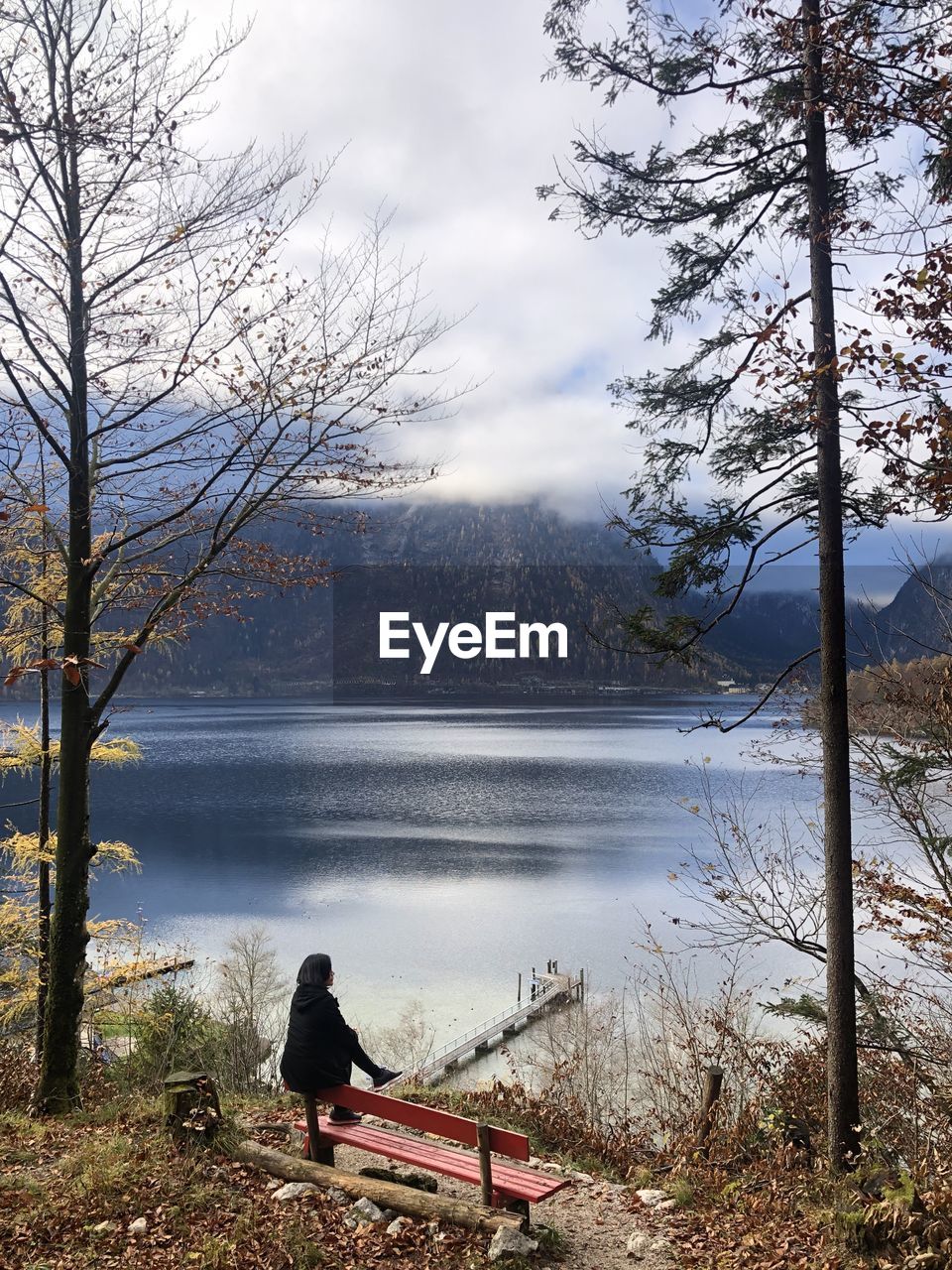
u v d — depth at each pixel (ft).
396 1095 33.94
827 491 29.35
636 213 31.27
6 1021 42.88
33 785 254.47
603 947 131.03
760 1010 75.82
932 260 18.98
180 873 197.16
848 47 24.32
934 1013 36.32
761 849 48.62
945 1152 28.09
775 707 36.55
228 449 30.19
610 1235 18.99
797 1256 17.78
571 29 29.25
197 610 30.86
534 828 255.70
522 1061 76.54
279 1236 16.47
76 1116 25.76
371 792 347.77
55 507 33.58
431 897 169.78
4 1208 17.20
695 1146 29.68
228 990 86.33
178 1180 18.71
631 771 397.19
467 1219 17.29
